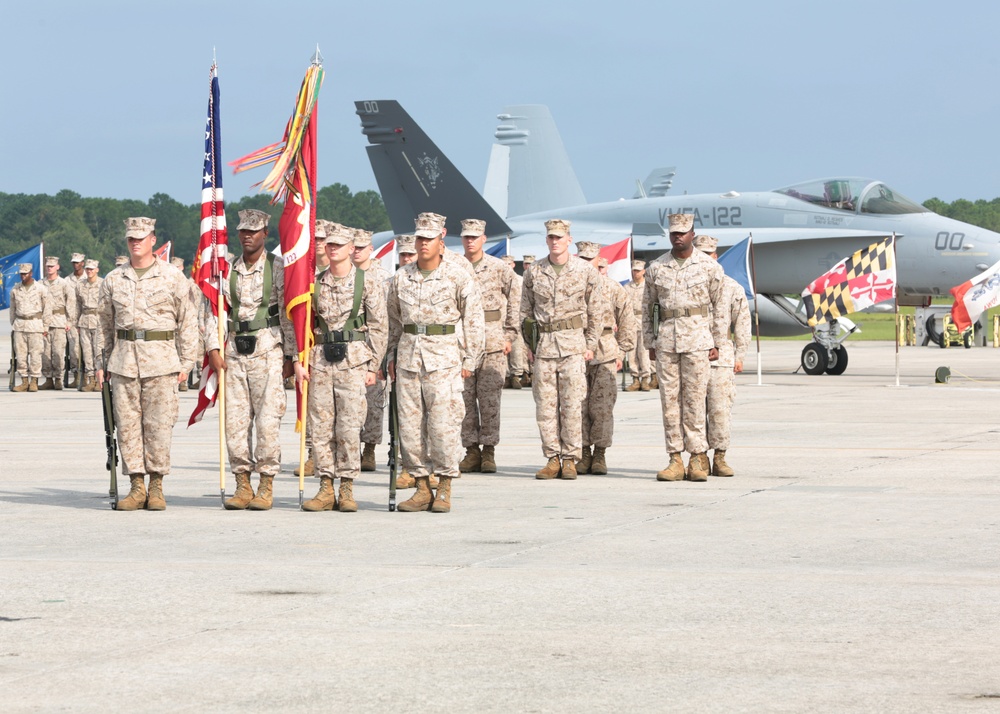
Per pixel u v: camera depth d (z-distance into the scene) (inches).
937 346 2283.5
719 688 245.8
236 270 483.8
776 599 322.0
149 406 484.1
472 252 610.2
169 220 7091.5
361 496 530.6
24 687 247.9
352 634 288.2
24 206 7165.4
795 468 605.0
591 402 598.9
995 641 279.7
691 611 309.7
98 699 240.2
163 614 307.9
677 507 486.6
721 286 574.2
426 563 373.1
